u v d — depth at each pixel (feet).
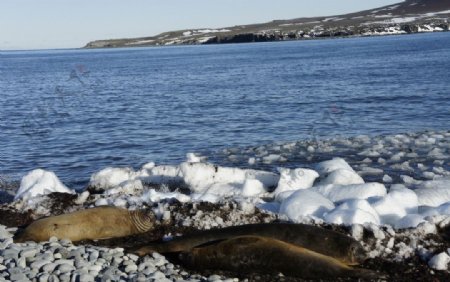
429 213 33.14
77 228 31.17
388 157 55.52
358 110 88.84
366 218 30.94
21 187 44.65
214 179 45.83
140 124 85.71
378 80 136.26
